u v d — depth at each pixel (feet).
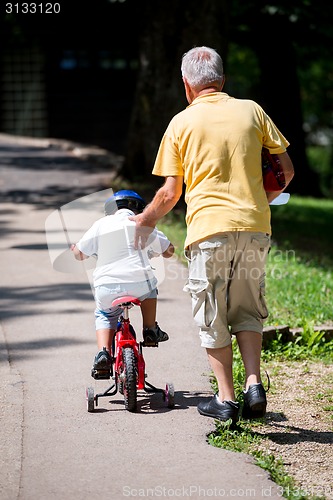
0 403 49.96
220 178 44.96
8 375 55.01
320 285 82.07
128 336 49.06
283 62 187.93
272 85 189.98
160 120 129.18
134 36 231.30
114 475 40.22
